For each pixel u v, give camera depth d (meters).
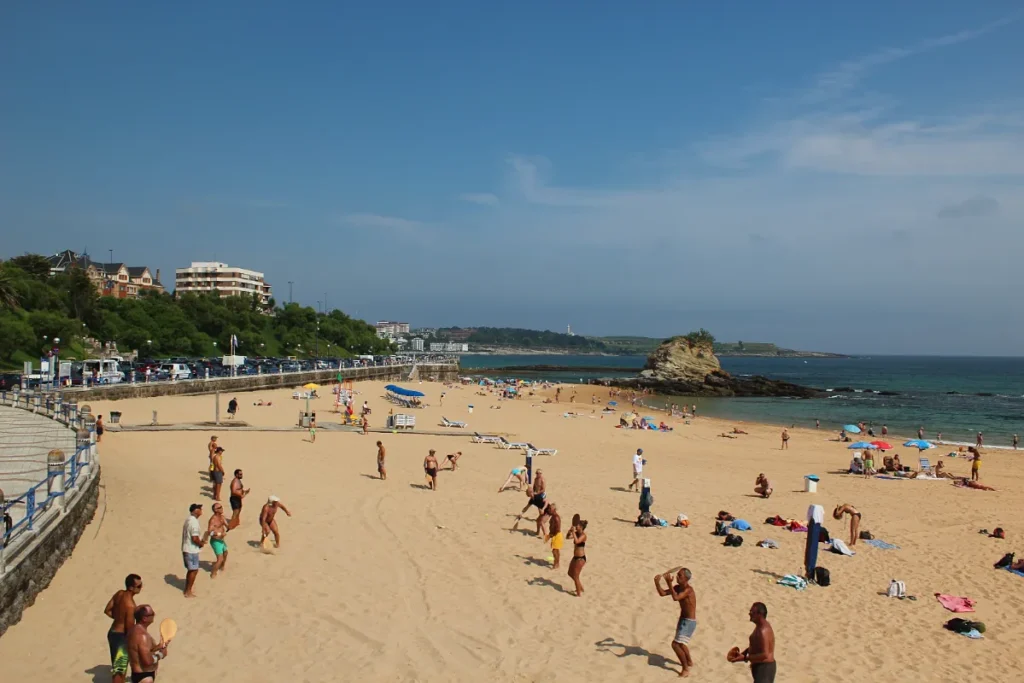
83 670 10.48
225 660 11.25
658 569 17.33
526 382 124.38
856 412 80.31
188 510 19.75
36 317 69.50
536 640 12.80
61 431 29.28
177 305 111.12
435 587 15.23
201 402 53.16
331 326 148.88
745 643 13.04
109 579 14.19
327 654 11.67
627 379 125.75
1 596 11.09
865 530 22.30
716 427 60.78
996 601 16.20
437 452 35.84
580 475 31.28
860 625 14.39
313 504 21.97
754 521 23.02
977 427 65.56
